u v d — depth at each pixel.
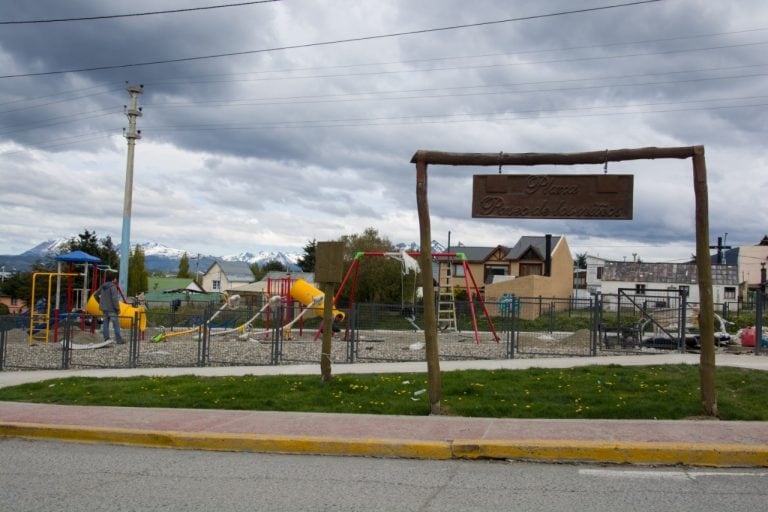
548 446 7.86
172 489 6.70
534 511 5.94
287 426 9.22
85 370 16.02
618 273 67.00
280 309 17.73
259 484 6.89
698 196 9.73
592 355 17.64
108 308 20.17
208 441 8.62
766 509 5.98
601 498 6.33
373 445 8.21
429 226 10.23
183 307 36.25
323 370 12.56
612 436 8.30
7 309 51.06
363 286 51.78
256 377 13.55
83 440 9.11
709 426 8.90
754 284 75.50
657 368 13.77
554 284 56.22
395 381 12.75
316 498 6.37
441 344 21.00
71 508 6.07
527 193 10.14
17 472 7.43
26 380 14.34
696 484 6.83
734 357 16.59
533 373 13.36
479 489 6.67
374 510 6.00
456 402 10.76
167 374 14.88
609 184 9.97
